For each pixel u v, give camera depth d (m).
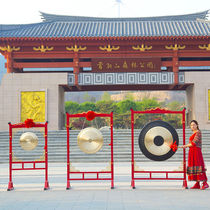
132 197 8.38
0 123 27.27
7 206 7.44
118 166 16.95
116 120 61.78
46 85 27.67
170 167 16.05
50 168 16.53
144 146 9.94
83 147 10.18
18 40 27.36
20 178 12.79
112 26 30.55
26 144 10.79
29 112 27.38
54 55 28.22
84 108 77.69
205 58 31.52
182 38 27.08
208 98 27.47
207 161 19.77
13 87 27.61
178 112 10.26
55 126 27.28
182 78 27.86
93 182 11.44
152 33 27.86
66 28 29.84
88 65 28.33
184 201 7.77
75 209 7.01
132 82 27.95
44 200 8.12
